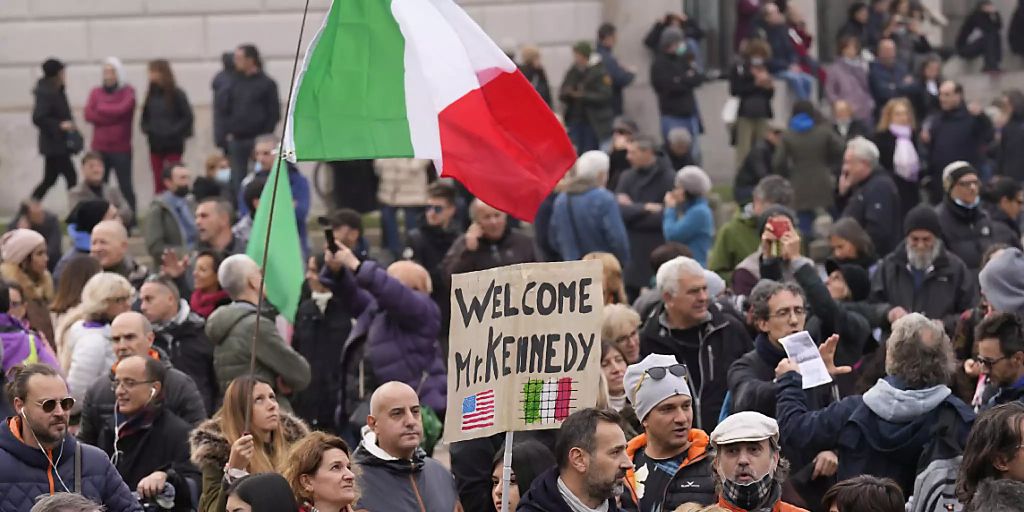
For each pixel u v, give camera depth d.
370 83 17.97
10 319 22.11
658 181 34.28
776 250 22.02
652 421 16.53
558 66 48.31
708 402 20.80
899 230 31.70
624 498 16.31
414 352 22.89
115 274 22.83
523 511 15.39
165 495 18.53
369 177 38.84
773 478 15.38
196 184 37.75
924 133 41.09
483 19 48.16
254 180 30.83
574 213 30.91
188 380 20.42
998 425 15.23
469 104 17.97
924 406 17.36
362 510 16.61
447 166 17.95
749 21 50.75
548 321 15.84
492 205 18.02
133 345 20.64
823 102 50.19
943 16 63.78
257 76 41.34
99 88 42.59
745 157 40.56
